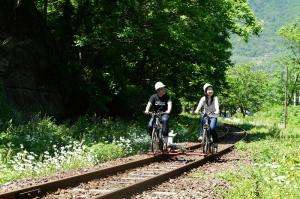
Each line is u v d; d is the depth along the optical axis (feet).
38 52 80.53
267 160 44.70
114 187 31.12
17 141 49.16
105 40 88.48
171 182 33.91
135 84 101.04
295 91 289.74
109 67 92.58
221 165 45.27
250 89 410.31
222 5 106.63
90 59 92.58
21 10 77.61
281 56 260.62
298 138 82.38
